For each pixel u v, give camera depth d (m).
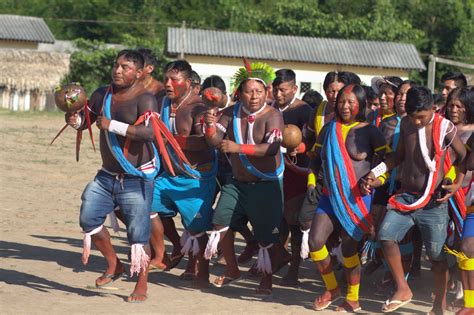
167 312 8.56
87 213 8.86
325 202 8.97
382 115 10.45
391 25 55.38
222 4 63.62
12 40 56.38
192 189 9.80
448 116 9.06
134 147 8.71
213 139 9.16
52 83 49.41
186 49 48.03
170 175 9.91
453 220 8.73
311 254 8.96
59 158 24.50
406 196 8.59
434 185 8.44
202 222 9.86
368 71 50.22
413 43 55.81
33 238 12.76
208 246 9.50
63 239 12.84
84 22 63.59
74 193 18.14
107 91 8.80
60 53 50.16
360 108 8.86
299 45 50.12
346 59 49.34
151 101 8.64
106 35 64.12
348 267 8.97
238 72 9.70
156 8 64.19
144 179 8.80
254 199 9.45
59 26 65.19
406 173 8.60
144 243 8.88
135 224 8.80
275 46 49.69
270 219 9.48
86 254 8.93
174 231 10.77
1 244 12.10
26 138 30.20
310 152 9.40
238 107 9.48
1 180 19.30
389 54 50.31
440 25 59.53
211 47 48.53
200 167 9.82
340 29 54.16
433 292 9.84
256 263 10.59
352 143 8.77
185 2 64.19
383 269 11.80
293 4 57.41
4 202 16.23
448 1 60.59
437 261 8.73
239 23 57.84
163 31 62.66
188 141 9.68
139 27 62.62
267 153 9.09
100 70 51.12
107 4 64.50
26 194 17.48
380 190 9.48
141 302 8.94
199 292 9.74
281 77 10.53
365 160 8.78
